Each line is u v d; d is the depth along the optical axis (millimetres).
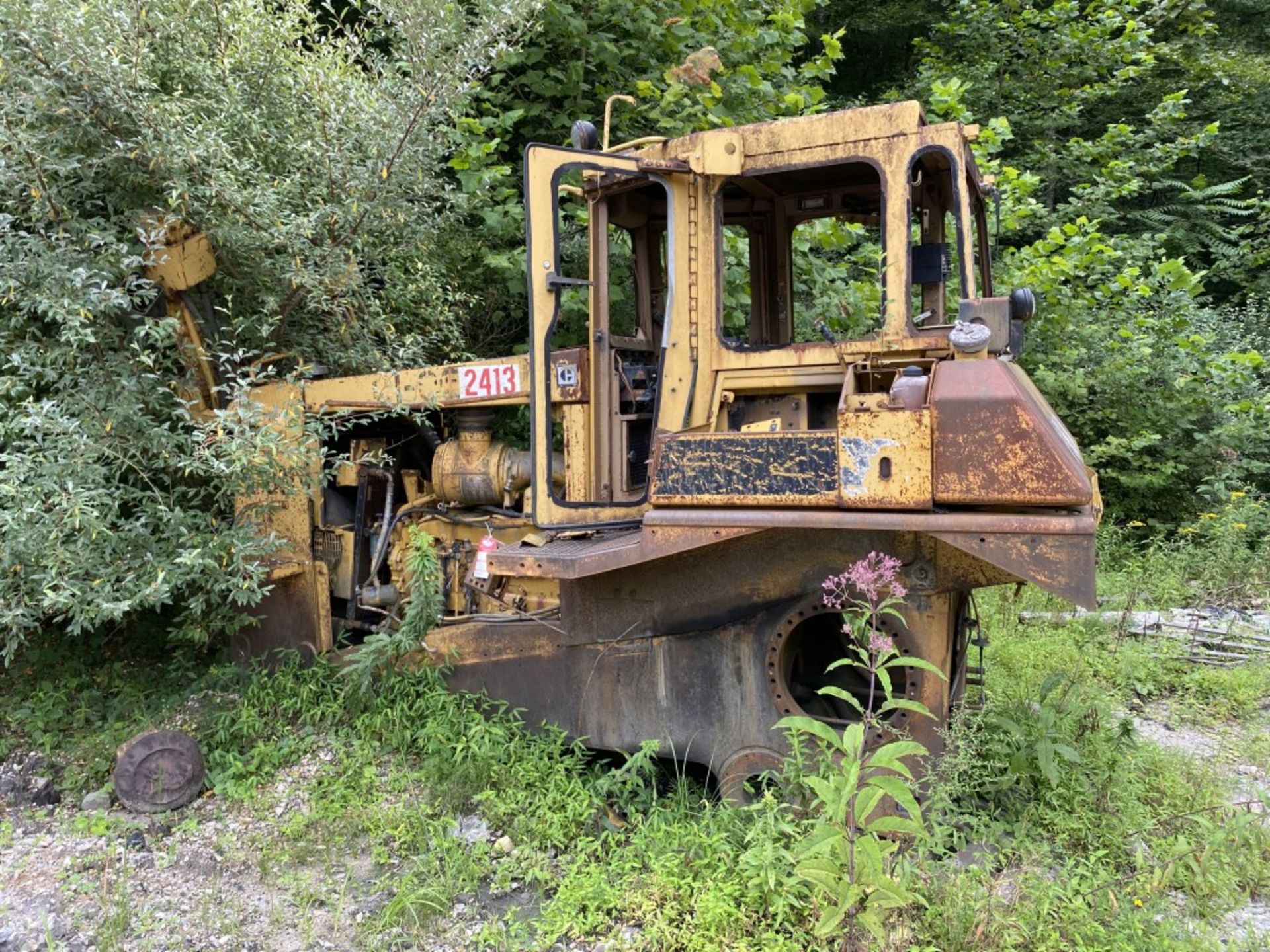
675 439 3393
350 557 4949
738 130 3572
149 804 3732
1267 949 2867
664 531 3352
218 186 4648
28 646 4922
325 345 5445
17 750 4281
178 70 5172
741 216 4188
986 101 10797
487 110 6855
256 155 5270
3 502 3773
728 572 3627
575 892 3057
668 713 3801
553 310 3742
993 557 2891
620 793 3734
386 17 5574
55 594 3730
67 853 3455
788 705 3559
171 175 4641
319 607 4777
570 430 4012
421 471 5125
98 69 4266
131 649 5266
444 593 4762
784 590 3547
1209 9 12680
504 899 3205
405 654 4340
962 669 3811
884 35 13703
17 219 4117
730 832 3318
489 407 4668
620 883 3115
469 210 6402
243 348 5070
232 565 4297
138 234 4289
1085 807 3623
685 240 3676
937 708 3342
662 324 4379
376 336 5711
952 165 3334
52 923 3039
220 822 3695
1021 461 2861
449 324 6207
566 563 3521
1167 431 9008
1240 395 9469
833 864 2584
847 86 14219
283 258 5094
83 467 3900
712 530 3275
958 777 3365
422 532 4426
